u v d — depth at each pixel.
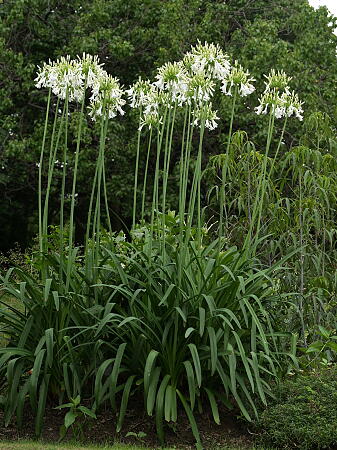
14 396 4.96
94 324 5.25
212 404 5.02
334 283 6.66
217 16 16.16
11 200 17.80
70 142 16.05
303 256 6.70
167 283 5.20
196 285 5.38
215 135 15.29
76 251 5.55
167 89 5.82
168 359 5.11
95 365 5.05
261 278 5.42
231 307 5.28
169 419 4.75
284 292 6.68
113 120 15.33
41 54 16.39
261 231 7.04
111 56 15.68
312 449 4.74
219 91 13.93
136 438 4.89
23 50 16.50
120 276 5.16
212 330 4.94
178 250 5.50
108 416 5.13
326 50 15.72
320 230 6.92
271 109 5.76
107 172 15.79
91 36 15.31
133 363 5.20
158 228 5.87
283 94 5.78
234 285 5.20
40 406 4.86
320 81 15.40
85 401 5.20
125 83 16.42
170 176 15.22
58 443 4.74
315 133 7.66
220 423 5.16
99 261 5.66
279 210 6.92
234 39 15.74
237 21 16.67
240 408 4.94
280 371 5.52
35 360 4.87
